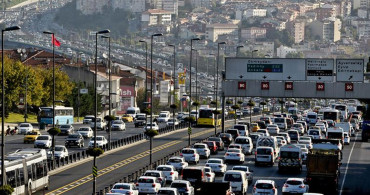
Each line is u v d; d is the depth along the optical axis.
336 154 191.25
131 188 160.00
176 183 163.50
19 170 161.50
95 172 172.62
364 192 191.12
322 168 189.12
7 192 145.62
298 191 172.25
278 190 189.88
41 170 176.75
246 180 183.38
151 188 169.62
